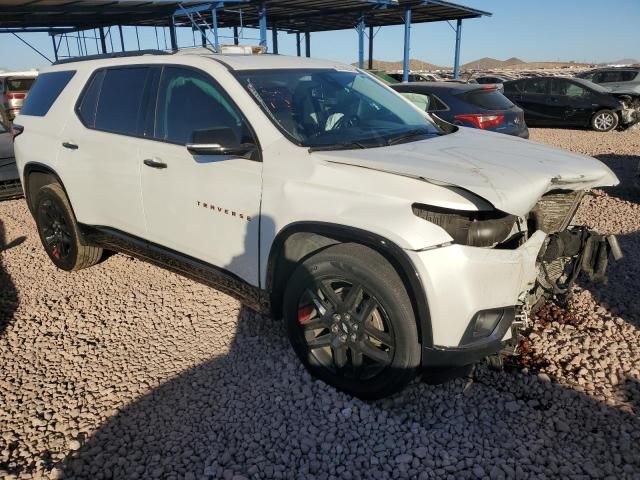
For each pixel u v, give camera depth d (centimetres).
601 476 246
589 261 331
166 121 374
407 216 263
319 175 293
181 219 365
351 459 262
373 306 283
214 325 392
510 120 809
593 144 1248
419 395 306
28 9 1534
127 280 479
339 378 305
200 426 288
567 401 301
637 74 1703
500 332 277
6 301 448
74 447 275
